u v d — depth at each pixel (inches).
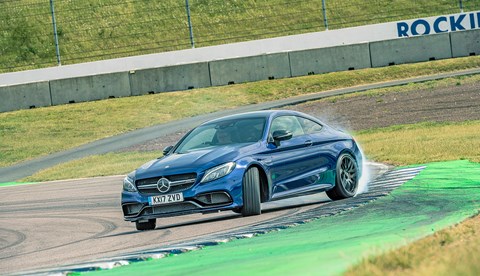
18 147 2832.2
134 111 3230.8
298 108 2896.2
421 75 3319.4
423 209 781.3
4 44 4537.4
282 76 3491.6
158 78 3491.6
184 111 3157.0
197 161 883.4
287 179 931.3
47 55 4411.9
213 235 770.2
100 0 4776.1
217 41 4345.5
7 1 4776.1
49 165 2426.2
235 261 536.4
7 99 3459.6
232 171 874.1
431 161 1406.3
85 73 3560.5
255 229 762.8
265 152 912.9
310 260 493.7
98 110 3297.2
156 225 997.2
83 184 1769.2
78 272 575.2
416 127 2210.9
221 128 971.9
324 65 3506.4
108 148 2596.0
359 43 3508.9
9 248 889.5
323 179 981.2
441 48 3506.4
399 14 4443.9
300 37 3555.6
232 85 3464.6
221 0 4722.0
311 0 4635.8
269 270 470.6
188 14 3629.4
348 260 470.0
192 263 556.7
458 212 715.4
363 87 3198.8
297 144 957.2
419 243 513.3
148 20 4576.8
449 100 2628.0
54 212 1278.3
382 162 1521.9
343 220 749.9
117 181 1729.8
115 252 735.1
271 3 4653.1
